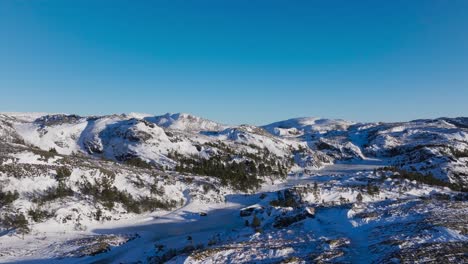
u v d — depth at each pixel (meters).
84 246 54.59
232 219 78.00
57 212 67.94
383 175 110.25
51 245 56.00
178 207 86.81
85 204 73.06
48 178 75.75
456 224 47.91
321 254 40.44
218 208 89.12
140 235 64.12
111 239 59.44
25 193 70.25
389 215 58.94
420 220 52.44
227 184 105.25
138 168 103.31
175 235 64.94
